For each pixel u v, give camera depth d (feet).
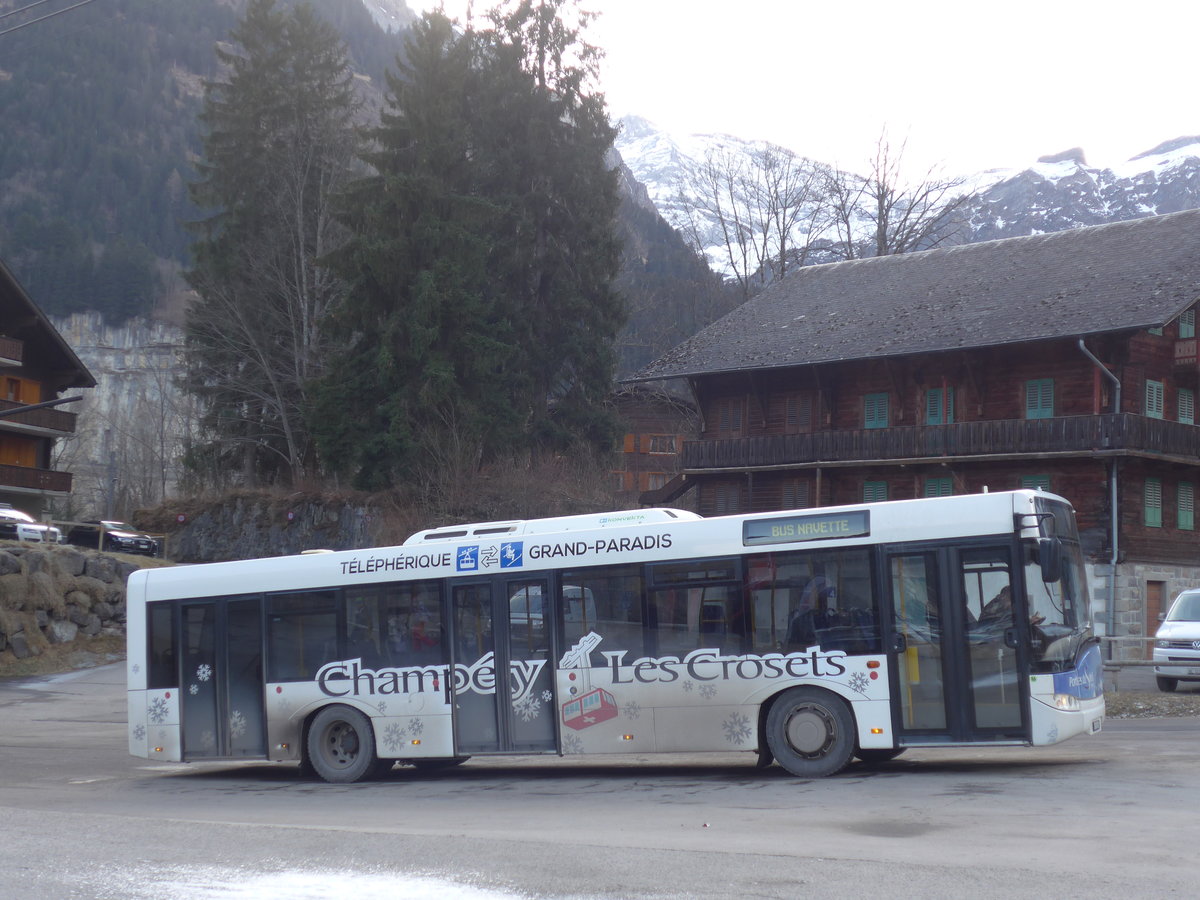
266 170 192.85
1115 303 131.64
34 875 27.99
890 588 45.21
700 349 167.94
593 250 181.98
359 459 159.43
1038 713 43.27
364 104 203.62
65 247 395.75
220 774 56.65
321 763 52.34
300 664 53.31
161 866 28.84
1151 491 135.95
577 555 49.26
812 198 213.66
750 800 40.45
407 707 51.16
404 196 160.76
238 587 54.85
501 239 176.96
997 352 141.69
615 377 212.02
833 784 43.39
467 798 44.83
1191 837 31.45
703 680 46.91
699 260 244.42
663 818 37.14
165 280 401.90
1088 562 131.85
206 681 54.95
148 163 456.86
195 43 528.63
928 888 25.63
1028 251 156.46
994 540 44.34
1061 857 28.94
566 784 47.88
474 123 182.39
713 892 25.44
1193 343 136.26
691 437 212.43
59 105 461.78
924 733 44.29
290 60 196.13
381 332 158.92
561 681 48.78
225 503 172.24
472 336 159.12
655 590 48.06
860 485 152.46
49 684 102.83
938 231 196.75
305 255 189.16
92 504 328.49
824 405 156.04
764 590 46.68
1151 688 86.94
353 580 52.90
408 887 26.14
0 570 110.32
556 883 26.40
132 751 55.83
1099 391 132.05
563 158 181.98
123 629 120.67
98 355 379.55
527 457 166.20
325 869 28.14
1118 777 42.70
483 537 51.06
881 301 160.25
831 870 27.48
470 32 184.65
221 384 191.11
